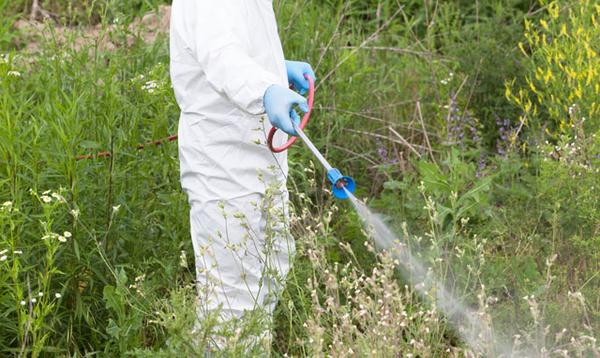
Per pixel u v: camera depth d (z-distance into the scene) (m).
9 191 4.91
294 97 4.11
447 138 6.38
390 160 6.42
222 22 4.27
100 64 6.04
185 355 4.13
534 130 6.35
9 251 4.68
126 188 5.17
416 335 4.31
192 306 4.15
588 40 6.25
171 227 5.21
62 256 4.86
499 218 5.70
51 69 5.98
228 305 4.63
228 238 4.54
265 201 4.59
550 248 5.27
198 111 4.48
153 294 4.84
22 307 4.51
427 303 4.75
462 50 7.33
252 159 4.51
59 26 7.88
